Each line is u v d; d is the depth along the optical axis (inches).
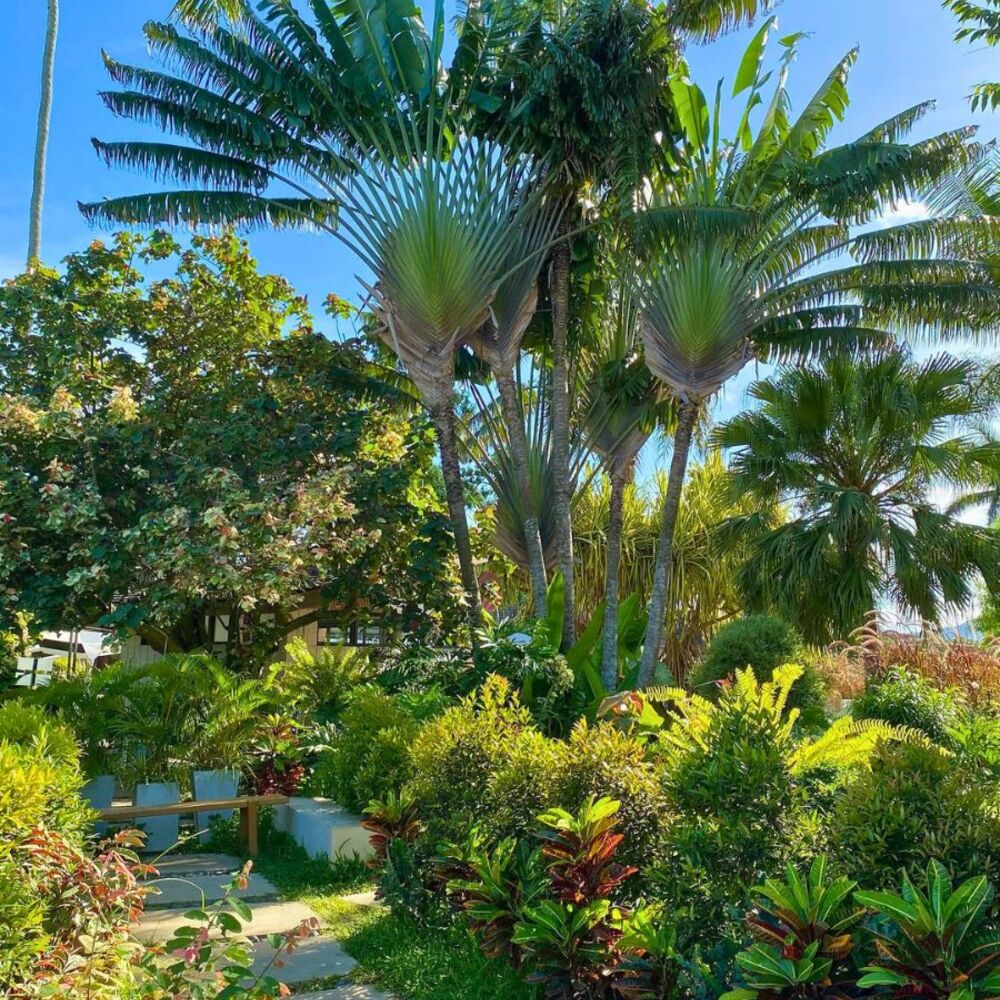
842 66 482.3
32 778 136.4
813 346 480.4
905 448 500.4
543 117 432.1
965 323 472.4
